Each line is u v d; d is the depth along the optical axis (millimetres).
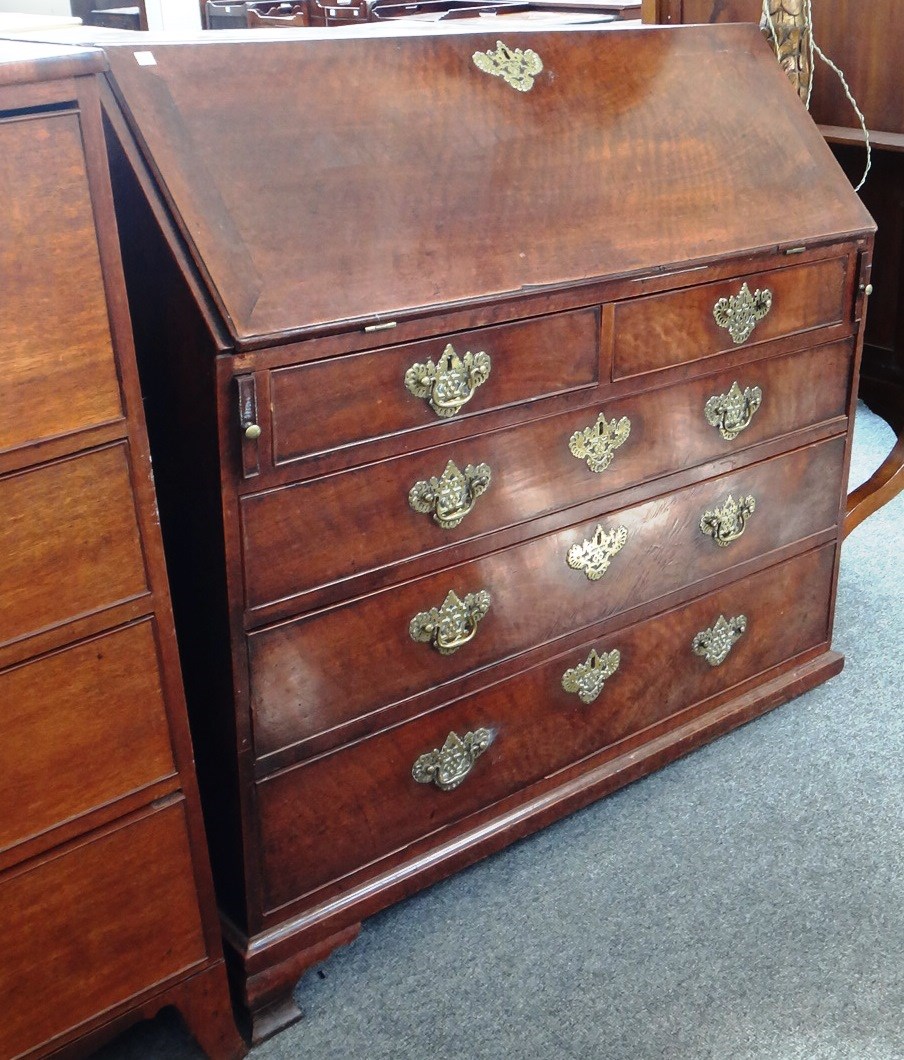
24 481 1051
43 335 1026
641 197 1551
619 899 1637
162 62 1239
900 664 2162
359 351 1285
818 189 1748
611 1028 1435
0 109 951
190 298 1178
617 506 1631
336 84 1353
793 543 1926
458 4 3320
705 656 1867
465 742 1573
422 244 1340
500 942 1569
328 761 1437
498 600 1539
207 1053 1392
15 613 1078
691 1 2502
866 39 2457
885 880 1660
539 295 1413
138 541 1143
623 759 1805
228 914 1472
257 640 1318
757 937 1565
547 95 1519
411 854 1573
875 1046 1400
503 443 1460
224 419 1208
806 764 1902
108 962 1254
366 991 1500
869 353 2938
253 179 1255
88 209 1025
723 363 1675
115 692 1170
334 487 1321
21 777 1126
